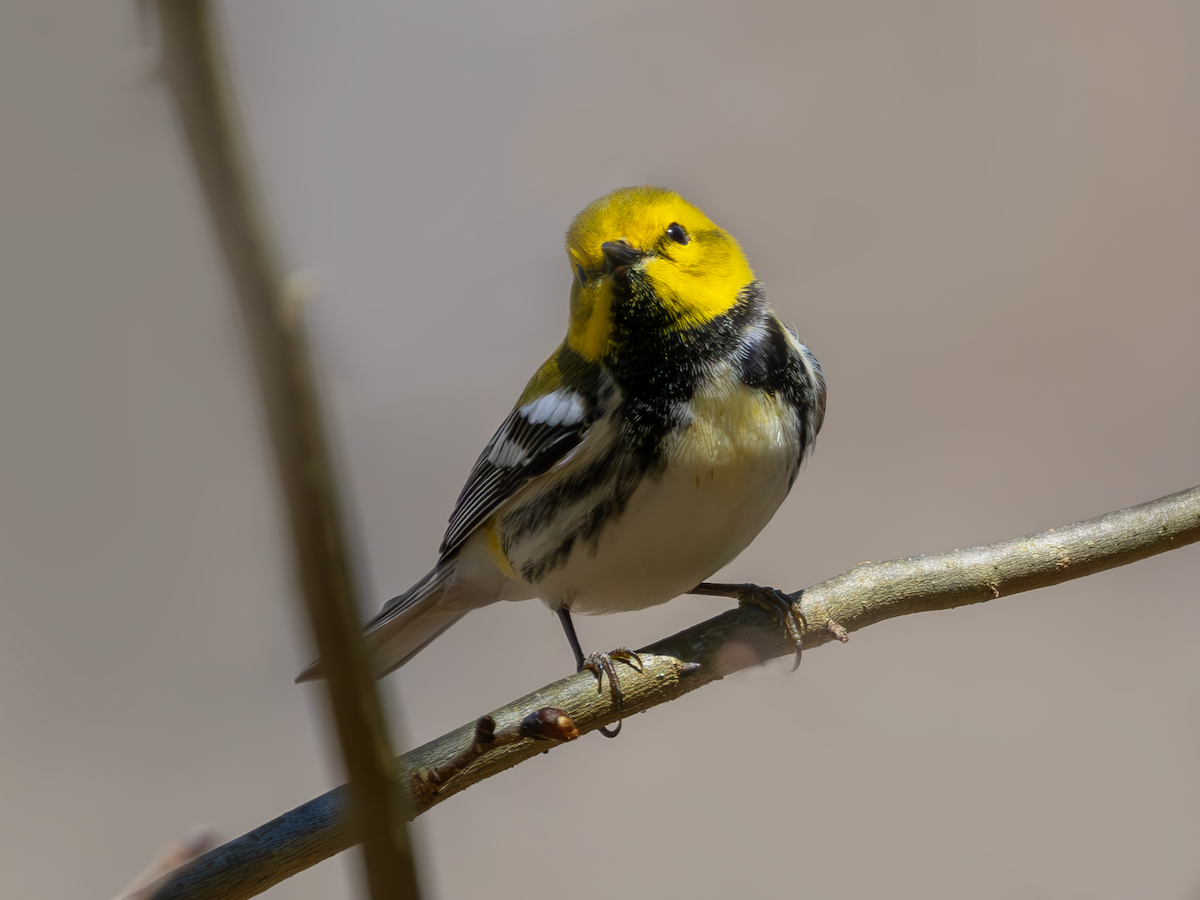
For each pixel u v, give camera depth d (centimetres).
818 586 274
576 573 275
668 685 273
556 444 274
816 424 275
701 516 274
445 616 279
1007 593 274
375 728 189
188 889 270
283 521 168
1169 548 273
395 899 196
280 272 145
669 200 275
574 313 275
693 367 274
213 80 131
